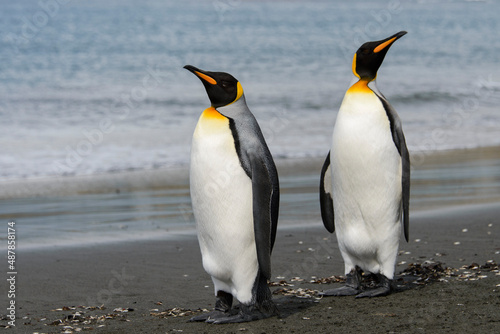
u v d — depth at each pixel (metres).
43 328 9.16
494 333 7.86
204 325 9.10
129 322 9.41
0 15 114.31
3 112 39.28
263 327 8.75
